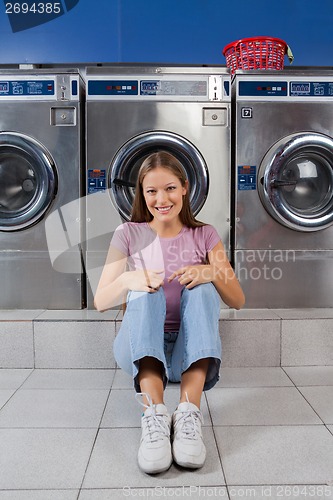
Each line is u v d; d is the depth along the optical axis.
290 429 1.47
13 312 2.28
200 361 1.38
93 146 2.35
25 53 3.04
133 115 2.35
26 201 2.43
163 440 1.23
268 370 2.05
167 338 1.57
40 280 2.36
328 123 2.38
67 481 1.19
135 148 2.30
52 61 3.05
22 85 2.34
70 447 1.36
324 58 3.08
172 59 3.07
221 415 1.58
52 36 3.03
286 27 3.06
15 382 1.90
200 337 1.35
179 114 2.36
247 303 2.39
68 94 2.34
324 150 2.32
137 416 1.58
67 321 2.06
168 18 3.04
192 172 2.39
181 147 2.32
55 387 1.85
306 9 3.05
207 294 1.41
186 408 1.30
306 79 2.36
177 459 1.22
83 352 2.07
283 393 1.78
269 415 1.58
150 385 1.32
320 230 2.39
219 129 2.37
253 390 1.81
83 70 3.11
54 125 2.35
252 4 3.04
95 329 2.06
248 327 2.08
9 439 1.41
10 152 2.35
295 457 1.30
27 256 2.36
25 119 2.34
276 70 2.36
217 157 2.37
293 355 2.10
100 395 1.76
